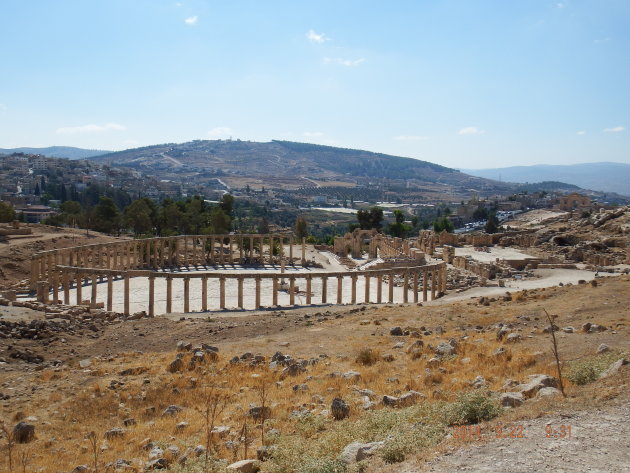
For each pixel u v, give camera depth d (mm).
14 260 101188
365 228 196750
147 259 120125
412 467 17844
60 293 90500
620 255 114938
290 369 37594
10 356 47188
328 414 27094
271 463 21172
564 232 145375
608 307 50031
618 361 26656
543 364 31531
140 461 24438
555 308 52594
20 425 29328
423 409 24156
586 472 16047
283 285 98500
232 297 89625
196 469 21391
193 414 30922
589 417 20188
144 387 36906
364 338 47719
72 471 23625
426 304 66625
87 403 34344
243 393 34188
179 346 48500
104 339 54781
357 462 19469
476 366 33906
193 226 175000
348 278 111688
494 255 127250
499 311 54969
